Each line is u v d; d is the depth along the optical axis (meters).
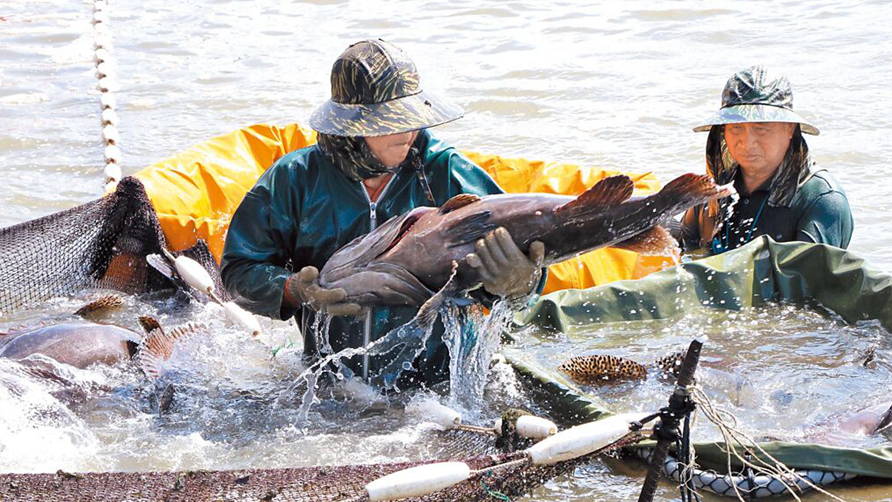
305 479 3.70
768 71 5.89
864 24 11.19
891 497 3.81
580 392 4.52
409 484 3.19
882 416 4.23
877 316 5.34
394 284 4.34
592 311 5.59
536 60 10.59
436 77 10.20
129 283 6.46
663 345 5.24
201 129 9.06
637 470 4.15
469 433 4.25
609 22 11.92
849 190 7.28
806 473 3.85
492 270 4.16
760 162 5.83
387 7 13.21
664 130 8.61
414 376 4.86
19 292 6.14
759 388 4.64
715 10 12.12
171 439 4.48
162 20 13.04
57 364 4.96
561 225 4.09
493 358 4.95
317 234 4.81
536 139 8.55
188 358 5.22
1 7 14.00
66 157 8.43
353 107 4.50
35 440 4.44
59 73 10.93
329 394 4.82
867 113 8.63
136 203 6.27
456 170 4.85
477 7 12.90
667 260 6.19
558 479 4.11
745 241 6.08
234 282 4.80
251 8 13.47
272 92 10.00
